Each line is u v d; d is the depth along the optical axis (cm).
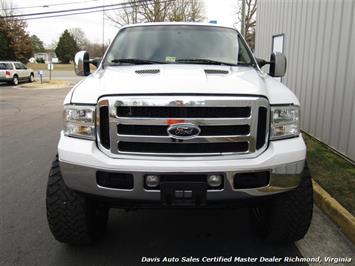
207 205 282
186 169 266
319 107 705
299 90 831
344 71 595
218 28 448
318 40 711
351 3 571
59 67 6569
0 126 1035
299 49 832
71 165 281
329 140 656
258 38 1325
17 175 558
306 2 783
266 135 283
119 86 283
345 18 593
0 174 564
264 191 279
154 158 272
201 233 367
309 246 345
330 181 482
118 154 276
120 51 415
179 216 405
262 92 281
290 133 294
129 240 353
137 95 271
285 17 949
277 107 287
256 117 275
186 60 394
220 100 269
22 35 4741
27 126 1035
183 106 268
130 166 268
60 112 1372
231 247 340
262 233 347
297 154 286
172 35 428
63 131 302
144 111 271
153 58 398
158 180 270
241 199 277
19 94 2181
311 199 310
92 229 326
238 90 277
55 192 305
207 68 352
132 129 274
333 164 557
